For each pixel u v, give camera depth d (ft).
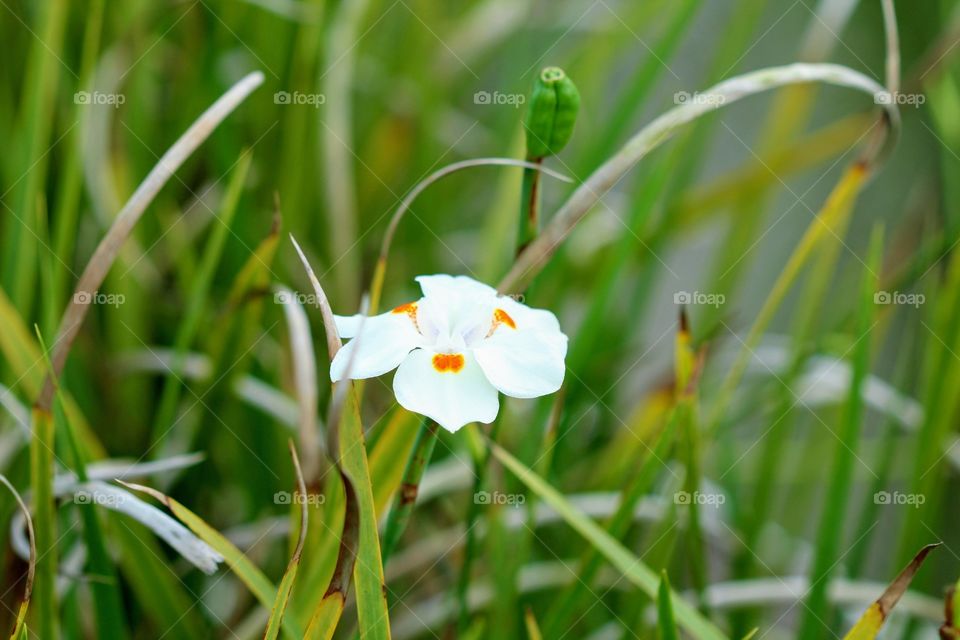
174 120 4.83
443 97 5.76
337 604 3.34
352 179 5.25
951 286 3.92
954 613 3.39
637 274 5.50
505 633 3.78
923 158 6.95
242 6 4.87
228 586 4.18
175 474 4.14
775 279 7.02
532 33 6.02
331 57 4.70
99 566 3.62
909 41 7.46
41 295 4.18
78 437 3.67
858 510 6.09
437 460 4.43
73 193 3.94
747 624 4.12
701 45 6.89
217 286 4.66
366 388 4.60
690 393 3.60
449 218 5.76
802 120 5.25
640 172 4.97
